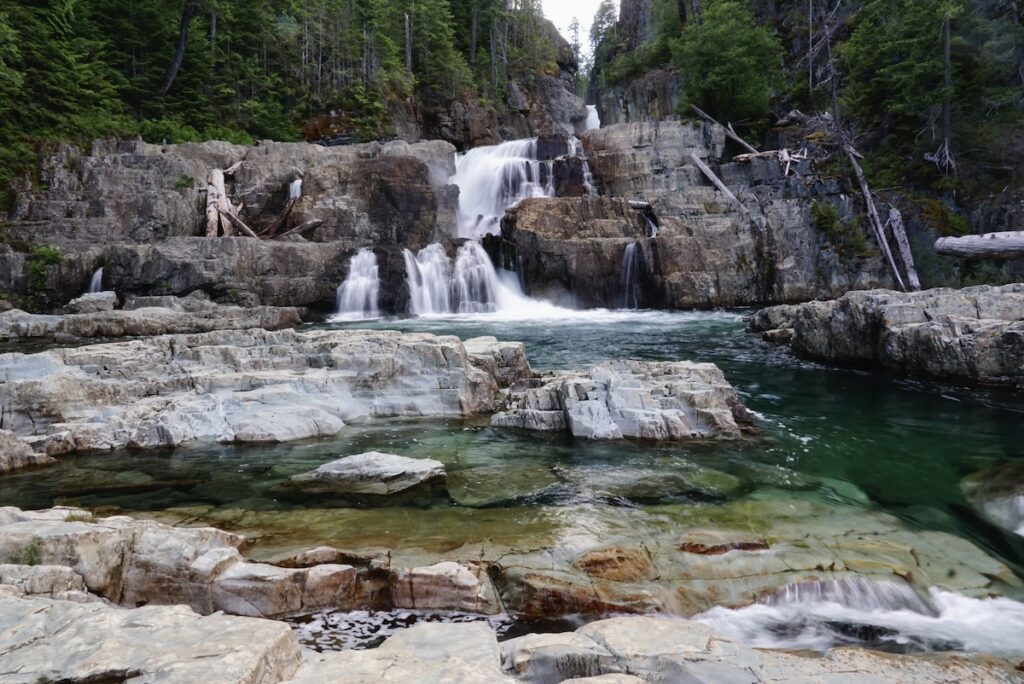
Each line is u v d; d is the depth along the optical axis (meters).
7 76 27.33
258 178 32.16
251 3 41.66
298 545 6.05
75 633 3.73
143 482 8.02
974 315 14.61
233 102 39.50
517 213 31.34
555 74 68.12
